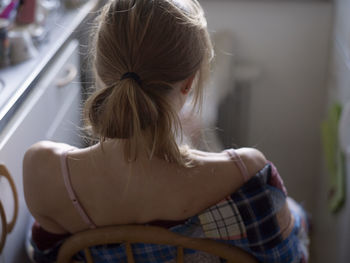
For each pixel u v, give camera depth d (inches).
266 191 31.8
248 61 92.4
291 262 34.0
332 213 71.0
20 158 42.4
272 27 89.0
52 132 53.6
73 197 31.9
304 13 87.0
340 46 74.1
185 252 33.8
